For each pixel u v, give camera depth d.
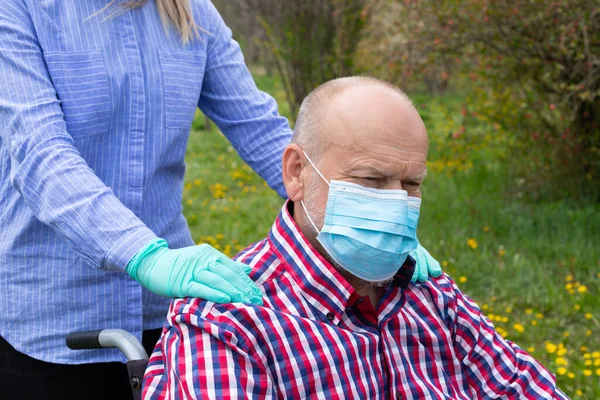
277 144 2.35
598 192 7.32
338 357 1.73
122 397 2.21
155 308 2.22
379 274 1.76
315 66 9.73
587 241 6.14
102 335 1.87
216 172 10.63
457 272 5.62
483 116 8.09
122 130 2.05
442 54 7.34
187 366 1.65
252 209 8.17
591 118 7.30
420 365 1.92
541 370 2.06
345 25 9.41
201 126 15.75
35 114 1.88
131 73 2.04
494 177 8.40
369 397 1.76
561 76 6.92
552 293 5.12
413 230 1.77
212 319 1.68
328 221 1.75
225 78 2.32
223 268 1.73
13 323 2.11
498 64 7.18
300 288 1.79
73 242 1.81
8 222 2.08
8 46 1.91
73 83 1.98
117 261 1.76
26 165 1.85
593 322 4.77
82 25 2.00
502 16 6.73
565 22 6.52
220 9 16.03
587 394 3.83
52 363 2.10
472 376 2.01
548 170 7.63
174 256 1.74
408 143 1.74
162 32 2.12
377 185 1.75
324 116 1.76
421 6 7.12
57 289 2.06
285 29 9.72
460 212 7.13
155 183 2.16
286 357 1.69
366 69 9.34
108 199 1.82
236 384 1.63
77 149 2.00
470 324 2.03
